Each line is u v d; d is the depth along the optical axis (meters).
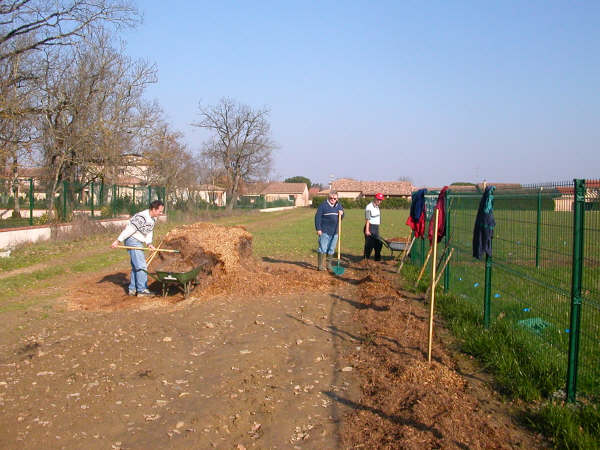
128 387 5.18
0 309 8.49
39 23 20.16
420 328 7.00
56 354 6.19
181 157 41.38
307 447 4.00
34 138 22.23
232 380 5.36
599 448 3.66
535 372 5.06
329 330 7.22
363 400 4.80
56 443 4.08
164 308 8.55
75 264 13.64
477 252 6.42
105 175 28.56
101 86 27.27
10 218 21.02
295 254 15.94
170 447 4.02
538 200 5.84
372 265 13.09
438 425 4.17
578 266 4.36
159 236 23.09
